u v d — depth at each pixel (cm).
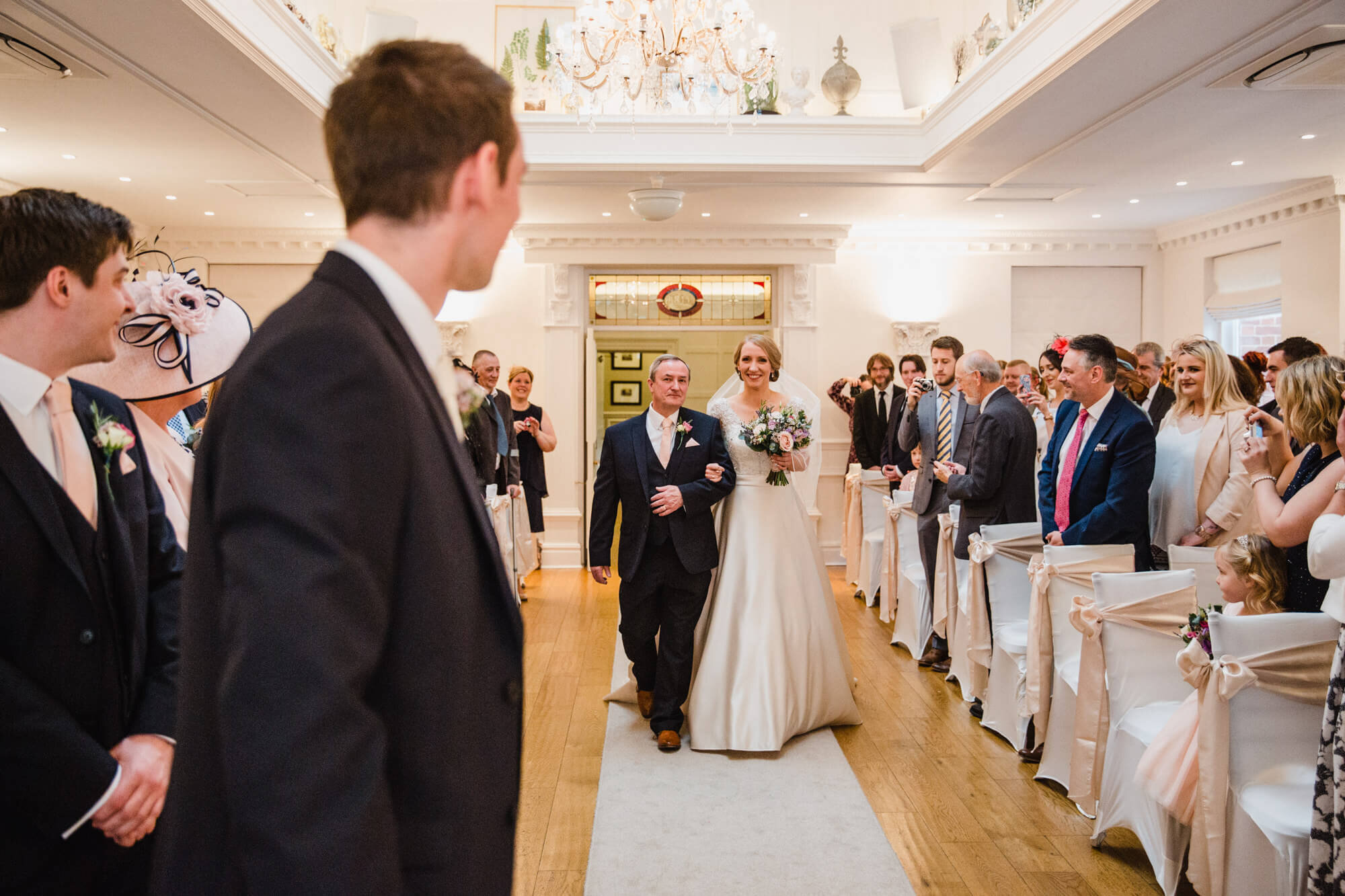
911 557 538
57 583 133
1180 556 332
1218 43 385
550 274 805
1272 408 456
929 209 736
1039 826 305
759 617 381
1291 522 241
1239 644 223
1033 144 542
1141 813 266
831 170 600
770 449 376
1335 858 190
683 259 802
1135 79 429
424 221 90
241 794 70
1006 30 528
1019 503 427
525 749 380
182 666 82
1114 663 288
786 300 822
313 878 68
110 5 337
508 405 659
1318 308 664
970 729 399
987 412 430
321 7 577
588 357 819
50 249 135
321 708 70
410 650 83
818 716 391
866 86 699
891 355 851
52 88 422
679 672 379
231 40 370
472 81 90
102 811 128
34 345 138
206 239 799
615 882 271
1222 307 769
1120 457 350
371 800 73
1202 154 570
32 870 126
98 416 151
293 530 73
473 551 90
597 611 645
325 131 93
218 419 81
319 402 76
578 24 496
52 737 124
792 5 697
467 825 87
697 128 590
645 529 377
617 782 344
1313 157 581
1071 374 365
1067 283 858
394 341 85
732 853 289
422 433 84
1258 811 217
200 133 499
